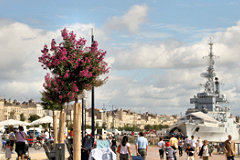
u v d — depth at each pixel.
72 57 16.05
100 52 16.50
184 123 67.56
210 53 83.62
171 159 19.78
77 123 15.24
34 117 178.38
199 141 27.38
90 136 17.88
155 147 49.50
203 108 78.75
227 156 20.05
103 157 14.73
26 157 21.45
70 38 16.31
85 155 17.31
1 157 25.38
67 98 16.88
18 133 20.23
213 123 72.44
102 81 16.78
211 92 82.94
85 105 23.42
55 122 27.16
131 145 52.94
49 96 18.42
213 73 83.50
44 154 29.00
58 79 16.25
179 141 33.06
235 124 83.69
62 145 15.44
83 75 15.82
